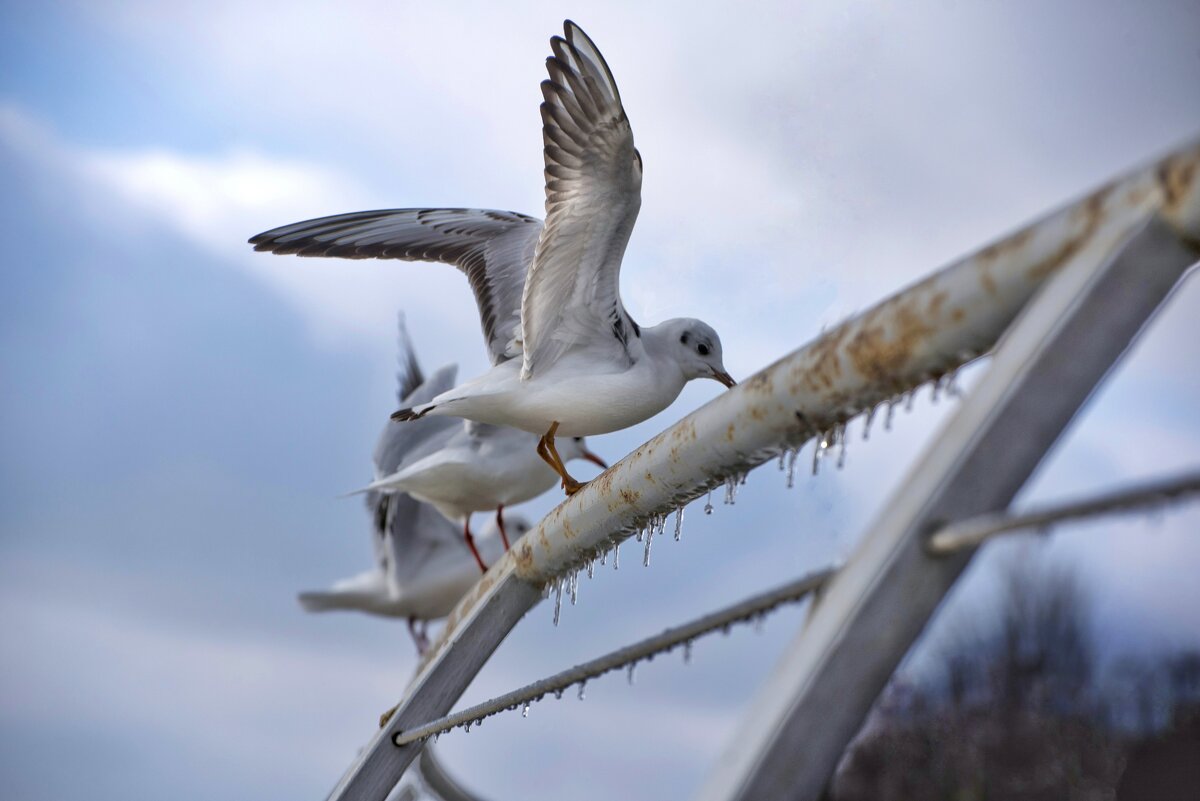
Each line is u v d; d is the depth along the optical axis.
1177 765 3.87
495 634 3.31
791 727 1.51
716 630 1.96
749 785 1.49
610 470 2.82
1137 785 3.93
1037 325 1.53
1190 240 1.50
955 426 1.55
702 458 2.42
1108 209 1.55
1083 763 4.08
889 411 1.96
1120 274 1.50
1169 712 4.07
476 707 2.89
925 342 1.82
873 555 1.54
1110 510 1.30
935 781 4.35
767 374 2.17
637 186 5.03
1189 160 1.47
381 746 3.25
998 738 4.27
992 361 1.57
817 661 1.51
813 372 2.04
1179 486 1.25
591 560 3.07
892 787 4.32
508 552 3.35
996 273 1.68
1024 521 1.38
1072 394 1.50
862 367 1.93
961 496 1.50
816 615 1.58
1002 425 1.50
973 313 1.73
